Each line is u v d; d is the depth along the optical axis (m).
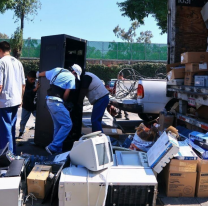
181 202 3.22
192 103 4.78
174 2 5.68
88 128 5.82
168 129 3.84
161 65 30.03
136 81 7.66
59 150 4.31
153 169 3.28
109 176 3.05
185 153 3.39
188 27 5.77
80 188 2.92
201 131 4.79
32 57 30.27
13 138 4.37
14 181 2.87
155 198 3.00
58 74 4.29
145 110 6.71
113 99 7.30
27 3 17.58
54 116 4.31
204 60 4.84
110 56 31.58
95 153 3.06
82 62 5.05
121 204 3.00
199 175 3.31
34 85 5.68
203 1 5.74
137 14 9.44
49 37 4.75
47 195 3.18
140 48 31.53
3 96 3.95
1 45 4.12
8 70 3.96
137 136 4.12
